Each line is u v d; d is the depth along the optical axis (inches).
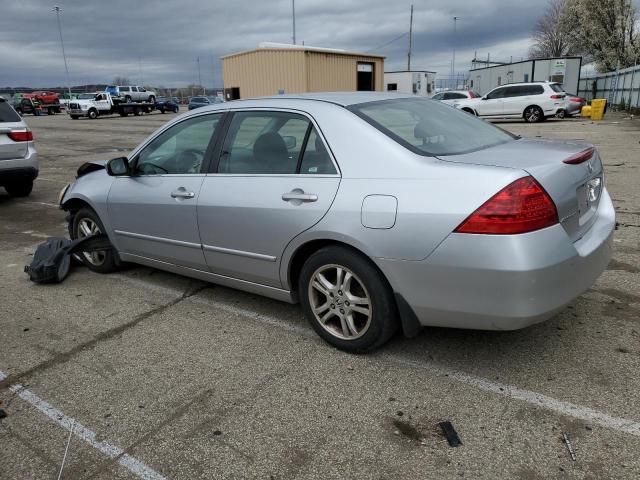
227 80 1025.5
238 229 143.0
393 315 123.6
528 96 901.8
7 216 318.3
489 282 105.5
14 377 131.0
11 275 207.8
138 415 113.5
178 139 164.9
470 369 124.3
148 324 157.8
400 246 113.2
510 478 91.2
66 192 210.1
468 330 142.8
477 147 131.4
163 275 200.4
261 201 136.3
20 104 1929.1
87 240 191.2
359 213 118.2
